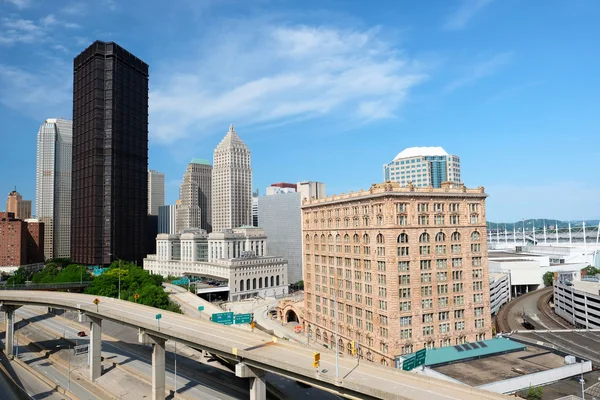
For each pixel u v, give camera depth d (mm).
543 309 193250
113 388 105188
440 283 121562
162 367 96250
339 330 142250
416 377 59781
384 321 118250
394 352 114000
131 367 117750
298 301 194500
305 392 96938
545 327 161500
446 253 123125
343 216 140250
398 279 116438
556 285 184250
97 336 113062
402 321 116125
